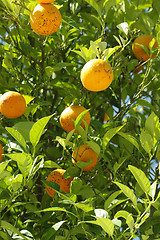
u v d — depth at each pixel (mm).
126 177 1825
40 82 1904
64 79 2051
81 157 1558
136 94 1882
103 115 2102
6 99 1553
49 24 1571
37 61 1844
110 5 1936
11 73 1918
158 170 1689
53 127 2023
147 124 1605
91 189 1576
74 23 1784
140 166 1844
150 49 1763
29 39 1999
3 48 1959
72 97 1892
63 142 1548
